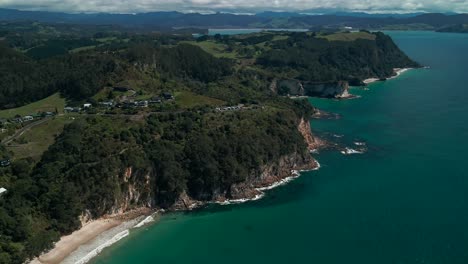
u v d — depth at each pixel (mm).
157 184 169250
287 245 142500
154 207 167875
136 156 168000
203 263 134625
